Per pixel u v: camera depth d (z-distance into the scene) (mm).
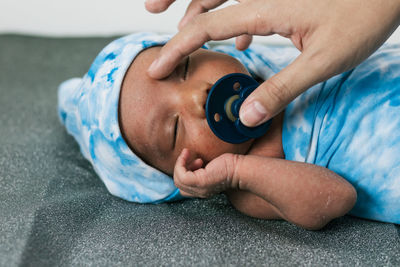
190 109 872
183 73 903
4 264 725
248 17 785
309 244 818
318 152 913
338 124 893
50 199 958
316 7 761
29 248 765
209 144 891
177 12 2186
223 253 781
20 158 1178
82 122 1029
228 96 875
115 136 933
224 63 920
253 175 850
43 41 2070
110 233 845
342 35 749
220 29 803
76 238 821
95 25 2188
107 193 1048
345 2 759
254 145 955
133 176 1004
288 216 851
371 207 906
